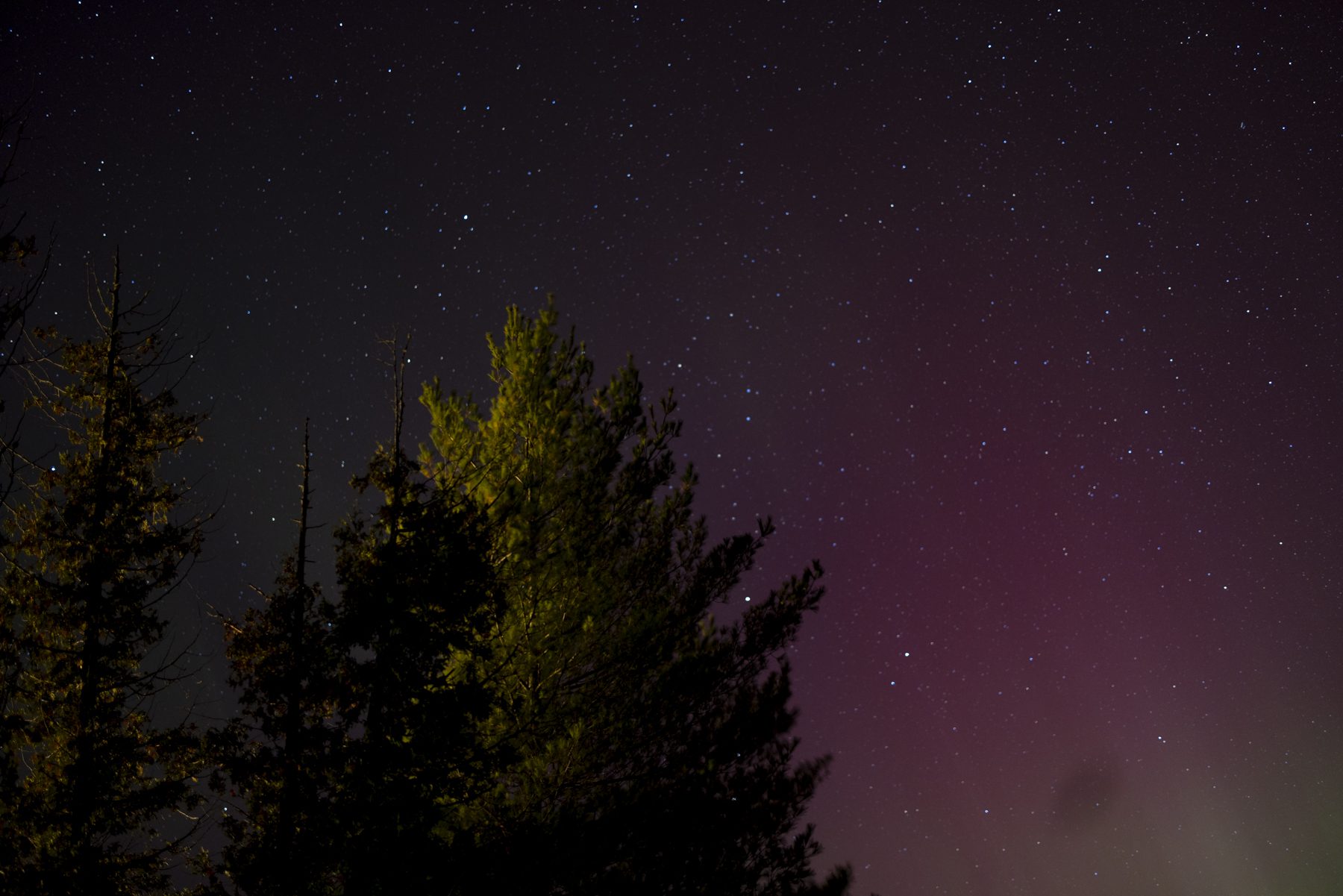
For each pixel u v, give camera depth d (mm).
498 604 7551
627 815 7688
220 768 7387
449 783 7055
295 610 7707
